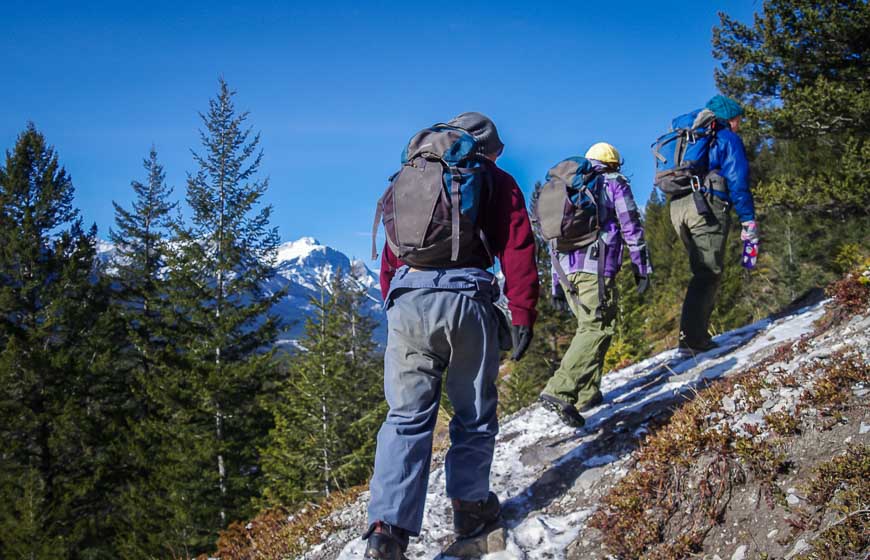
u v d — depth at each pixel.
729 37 13.07
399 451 2.34
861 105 10.55
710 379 3.92
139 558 16.69
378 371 20.67
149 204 32.53
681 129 4.61
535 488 3.13
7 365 19.78
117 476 20.58
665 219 35.69
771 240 19.28
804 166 13.15
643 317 22.42
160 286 23.50
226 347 22.55
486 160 2.51
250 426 21.06
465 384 2.53
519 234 2.44
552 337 22.59
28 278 22.50
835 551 1.84
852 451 2.11
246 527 4.14
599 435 3.50
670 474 2.58
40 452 20.88
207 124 25.36
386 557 2.24
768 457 2.27
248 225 24.42
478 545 2.64
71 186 24.56
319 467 17.47
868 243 11.82
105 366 21.73
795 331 4.37
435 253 2.38
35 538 17.62
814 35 11.45
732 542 2.18
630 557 2.36
